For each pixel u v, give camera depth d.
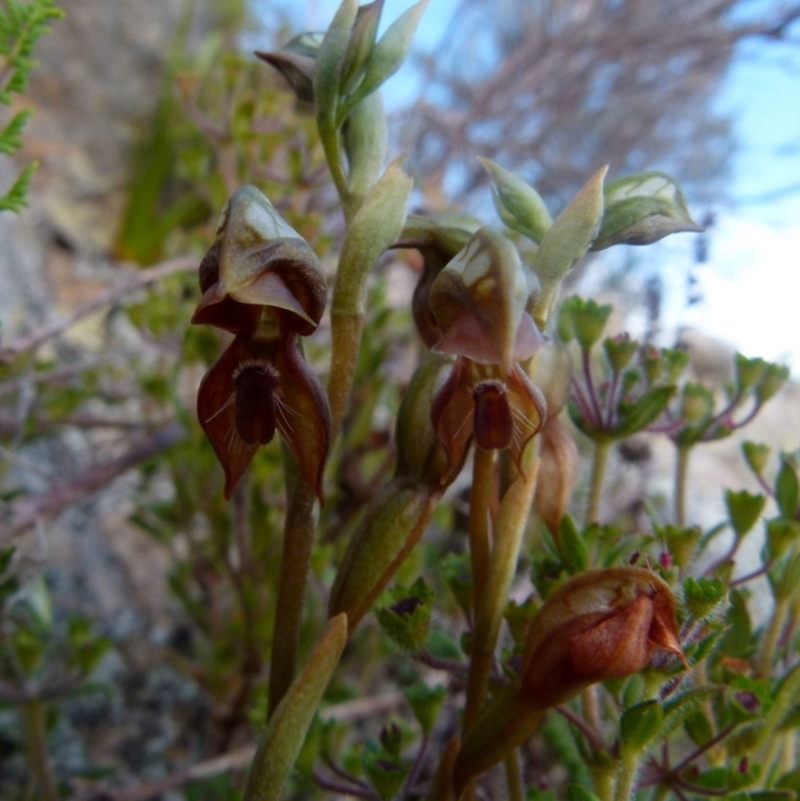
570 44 0.25
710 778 0.06
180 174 0.22
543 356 0.06
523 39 0.27
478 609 0.05
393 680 0.13
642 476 0.11
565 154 0.28
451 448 0.05
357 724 0.13
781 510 0.07
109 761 0.13
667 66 0.28
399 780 0.06
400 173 0.05
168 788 0.10
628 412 0.07
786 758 0.07
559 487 0.06
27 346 0.11
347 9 0.05
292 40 0.06
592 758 0.05
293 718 0.05
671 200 0.05
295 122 0.13
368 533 0.05
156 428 0.13
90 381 0.14
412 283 0.17
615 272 0.20
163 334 0.13
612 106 0.28
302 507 0.05
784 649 0.07
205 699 0.14
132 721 0.14
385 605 0.06
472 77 0.29
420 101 0.19
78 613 0.14
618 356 0.07
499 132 0.25
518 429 0.05
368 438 0.12
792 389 0.21
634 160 0.30
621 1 0.27
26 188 0.07
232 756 0.10
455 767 0.05
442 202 0.16
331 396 0.05
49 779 0.10
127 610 0.15
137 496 0.14
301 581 0.05
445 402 0.05
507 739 0.05
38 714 0.10
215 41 0.25
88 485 0.10
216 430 0.05
